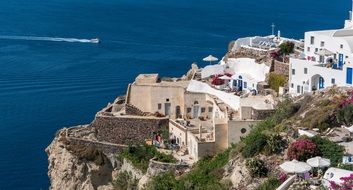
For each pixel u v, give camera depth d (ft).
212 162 406.00
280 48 522.47
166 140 467.93
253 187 332.60
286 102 429.79
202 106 485.56
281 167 319.06
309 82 452.76
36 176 538.47
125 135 476.95
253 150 355.97
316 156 329.11
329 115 371.56
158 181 415.64
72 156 474.90
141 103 494.59
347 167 316.81
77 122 651.66
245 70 515.09
